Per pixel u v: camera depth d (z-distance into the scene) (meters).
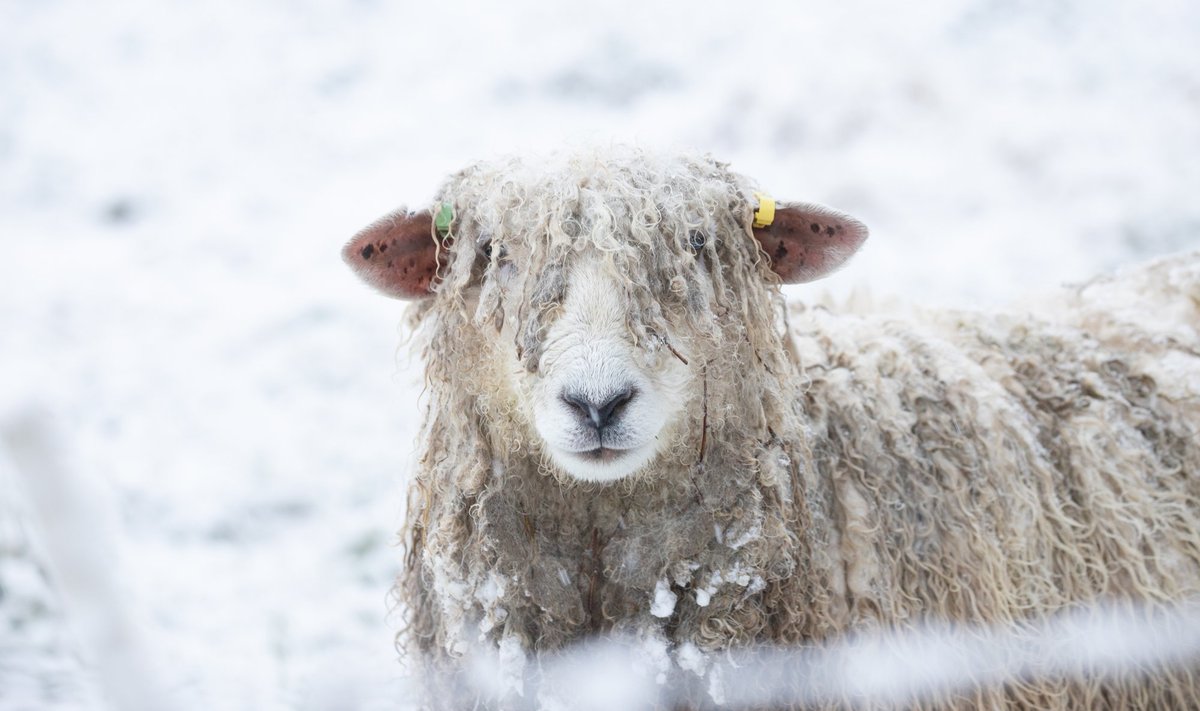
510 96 28.78
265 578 11.09
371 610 10.47
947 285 17.78
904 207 20.94
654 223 6.16
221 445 14.29
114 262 22.27
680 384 6.13
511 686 6.28
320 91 30.64
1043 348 7.63
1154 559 6.86
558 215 6.05
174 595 10.60
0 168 27.77
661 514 6.41
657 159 6.52
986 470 6.89
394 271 6.84
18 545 9.85
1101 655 6.75
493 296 6.25
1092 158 22.16
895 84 24.58
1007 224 20.02
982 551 6.66
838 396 7.01
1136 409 7.34
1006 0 29.08
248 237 22.98
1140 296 8.16
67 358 17.73
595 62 29.59
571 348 5.88
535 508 6.50
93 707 7.94
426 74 30.62
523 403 6.14
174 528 12.15
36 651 8.85
